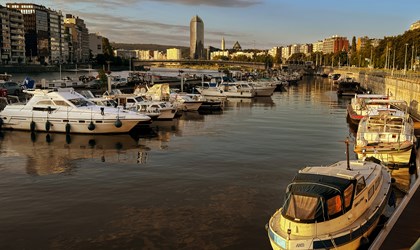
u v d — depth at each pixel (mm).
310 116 50062
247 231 15164
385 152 23234
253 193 19453
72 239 14523
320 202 12430
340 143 32031
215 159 26328
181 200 18484
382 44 142625
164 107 45156
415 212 14625
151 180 21578
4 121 36719
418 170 22594
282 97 80188
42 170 23719
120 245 14055
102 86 73500
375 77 81562
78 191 19781
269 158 26641
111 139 33594
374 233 14180
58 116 35344
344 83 81375
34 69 161250
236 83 81312
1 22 160125
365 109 39406
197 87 80625
